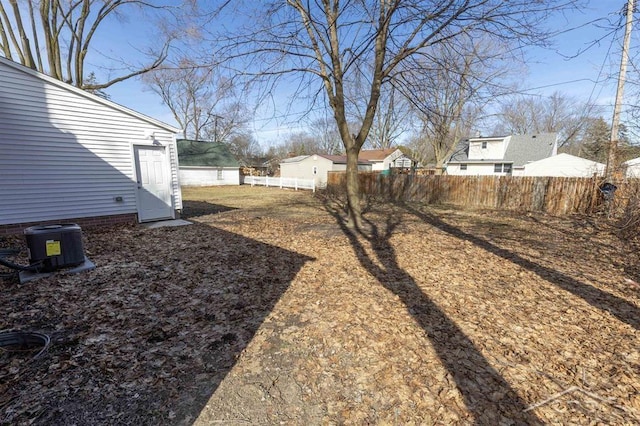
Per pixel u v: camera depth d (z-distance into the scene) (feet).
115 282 13.85
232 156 99.81
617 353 8.97
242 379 7.80
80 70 47.44
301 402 7.09
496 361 8.57
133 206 26.86
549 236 24.85
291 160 118.73
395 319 10.93
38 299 11.98
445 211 40.29
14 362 8.24
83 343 9.16
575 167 74.28
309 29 25.21
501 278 15.07
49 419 6.37
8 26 40.60
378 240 22.94
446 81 25.41
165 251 18.85
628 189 29.91
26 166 21.42
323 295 12.97
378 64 24.89
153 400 7.02
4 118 20.33
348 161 27.61
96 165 24.50
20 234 21.42
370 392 7.41
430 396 7.26
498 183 43.39
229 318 10.92
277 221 30.96
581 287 13.96
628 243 22.09
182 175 85.71
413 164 120.67
